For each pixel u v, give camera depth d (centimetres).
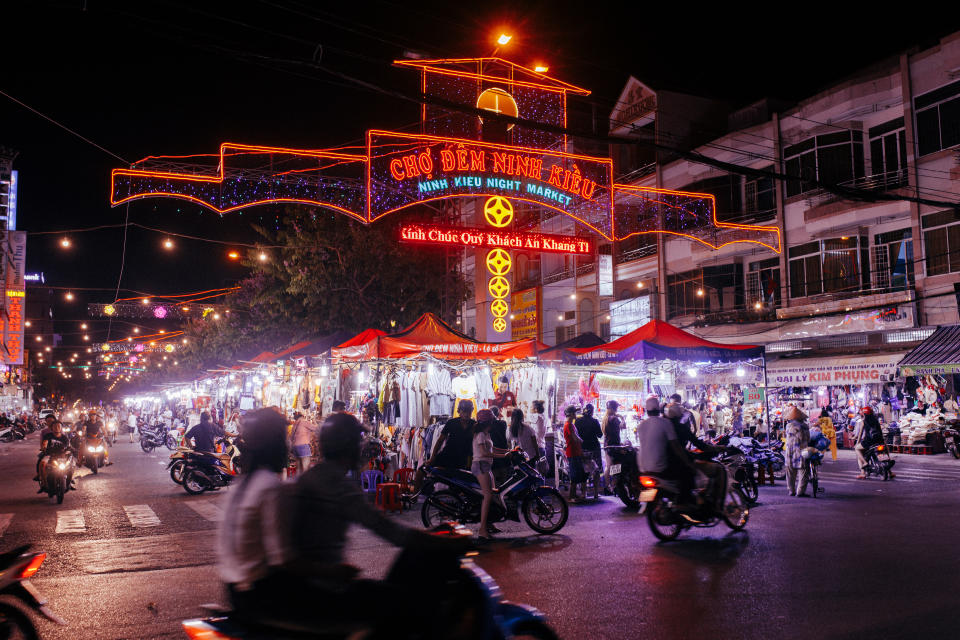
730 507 1030
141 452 3238
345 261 2764
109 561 891
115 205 1532
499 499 1023
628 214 3744
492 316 2356
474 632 387
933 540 917
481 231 1916
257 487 354
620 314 3569
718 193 3206
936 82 2458
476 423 1036
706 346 1572
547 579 752
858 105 2698
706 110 3572
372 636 351
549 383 1666
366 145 1653
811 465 1411
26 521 1243
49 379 11981
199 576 802
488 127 2052
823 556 837
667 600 662
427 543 380
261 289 3119
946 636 548
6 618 514
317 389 1991
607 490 1512
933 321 2420
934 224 2439
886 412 2569
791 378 2741
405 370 1557
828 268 2770
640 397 1731
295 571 340
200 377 3525
